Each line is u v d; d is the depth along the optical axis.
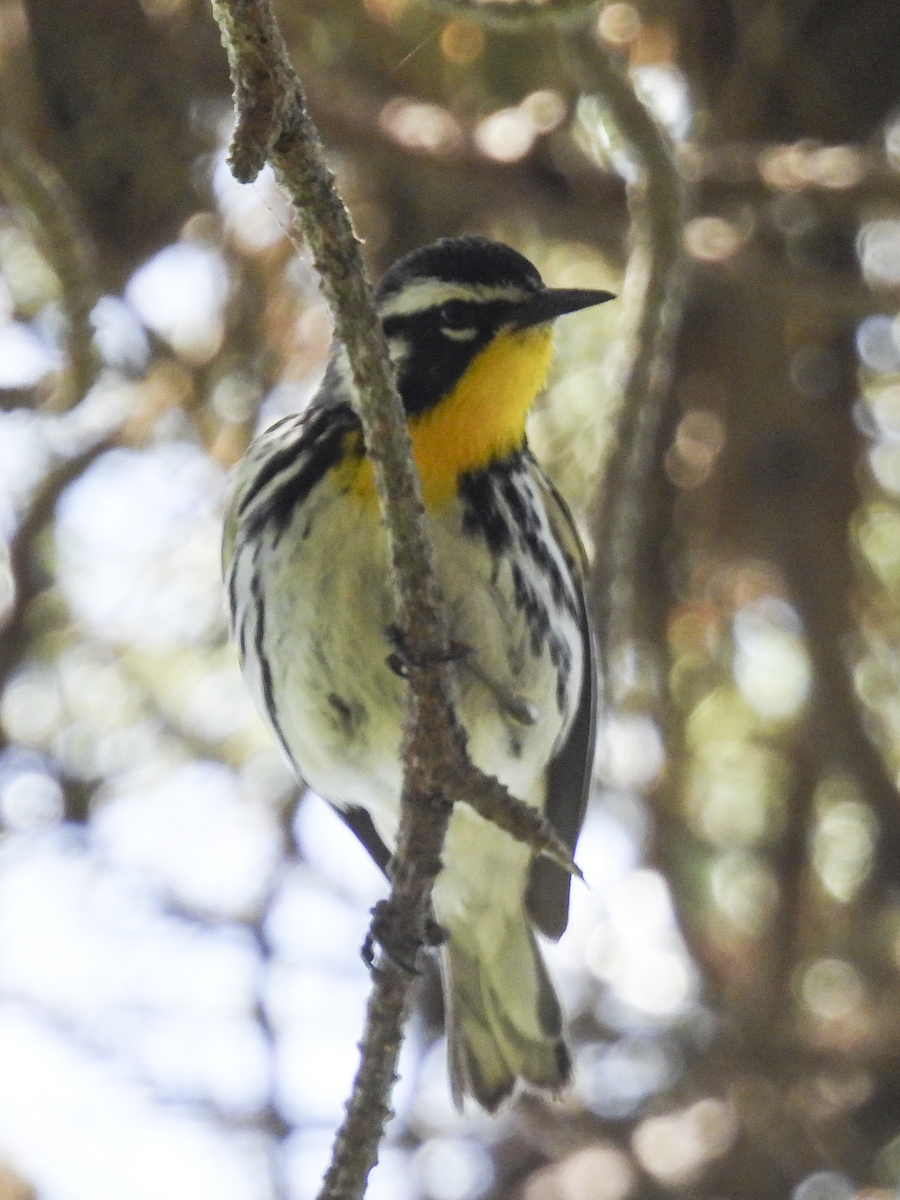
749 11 11.03
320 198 5.37
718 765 11.75
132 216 11.11
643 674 11.41
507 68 11.09
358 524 7.96
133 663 11.85
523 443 8.65
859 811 11.63
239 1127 11.15
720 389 11.30
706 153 10.77
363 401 5.70
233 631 8.62
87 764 11.84
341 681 8.18
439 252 8.42
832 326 11.34
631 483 9.50
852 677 11.16
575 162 10.88
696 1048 11.46
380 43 11.03
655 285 9.48
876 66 11.50
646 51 11.16
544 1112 11.49
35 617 11.73
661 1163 11.12
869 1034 11.14
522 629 8.29
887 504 11.48
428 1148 11.55
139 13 10.73
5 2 10.59
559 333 11.55
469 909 9.13
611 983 11.70
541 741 8.52
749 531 11.30
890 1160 11.10
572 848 9.33
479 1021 9.28
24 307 11.09
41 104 10.62
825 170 10.70
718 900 11.57
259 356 11.08
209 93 10.90
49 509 11.16
